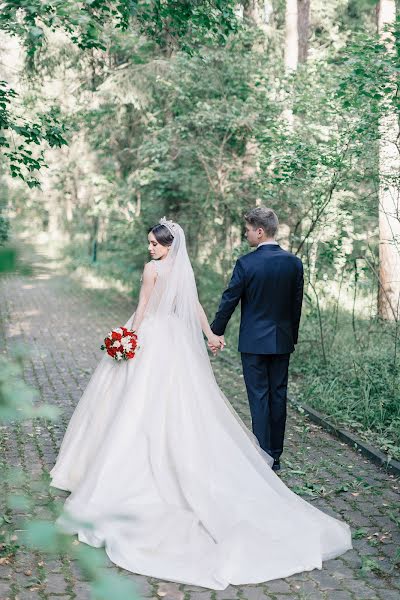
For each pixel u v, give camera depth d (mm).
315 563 3430
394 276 9031
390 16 8547
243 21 10523
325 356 7891
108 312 14359
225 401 4551
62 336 11359
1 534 3520
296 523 3762
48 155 16094
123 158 14586
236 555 3391
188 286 4480
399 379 6461
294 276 4758
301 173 7527
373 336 8242
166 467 3977
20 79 9016
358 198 7840
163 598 3062
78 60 11516
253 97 10078
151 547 3469
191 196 12695
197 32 6922
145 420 4082
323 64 8930
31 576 3248
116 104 12750
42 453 5227
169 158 11781
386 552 3648
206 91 10992
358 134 6926
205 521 3719
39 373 8438
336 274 8344
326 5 14406
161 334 4332
